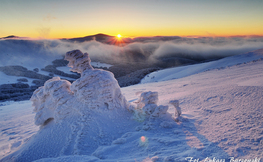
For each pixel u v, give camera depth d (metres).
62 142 4.19
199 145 2.98
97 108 4.77
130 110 5.15
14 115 12.34
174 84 14.93
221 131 3.50
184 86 12.12
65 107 4.91
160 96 9.63
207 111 4.98
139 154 2.96
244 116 4.00
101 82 4.92
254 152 2.61
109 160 2.80
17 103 22.72
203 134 3.49
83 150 3.70
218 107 5.08
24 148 4.48
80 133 4.13
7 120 10.68
